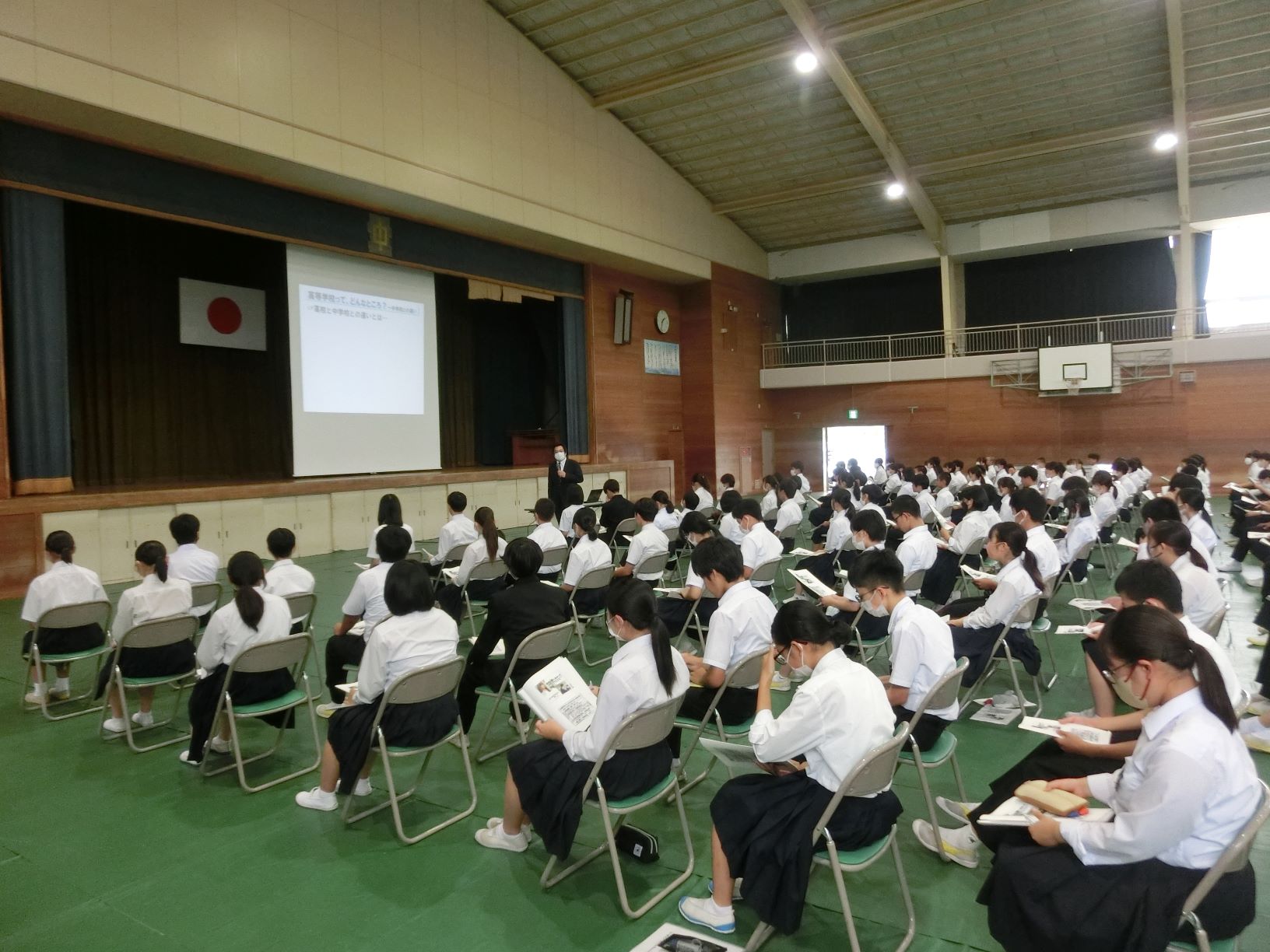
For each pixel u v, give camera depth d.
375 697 3.07
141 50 7.74
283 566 4.58
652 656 2.59
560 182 13.12
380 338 11.59
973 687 4.23
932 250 17.91
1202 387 15.77
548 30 12.31
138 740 4.07
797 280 20.06
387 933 2.45
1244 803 1.78
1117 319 17.30
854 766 2.16
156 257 10.91
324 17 9.48
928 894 2.66
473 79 11.54
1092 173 15.06
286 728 4.22
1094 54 11.86
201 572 4.85
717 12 11.66
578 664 5.43
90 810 3.29
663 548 5.88
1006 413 17.44
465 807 3.33
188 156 8.80
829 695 2.23
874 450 18.91
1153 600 2.84
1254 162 14.35
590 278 15.16
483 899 2.64
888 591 3.03
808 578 4.80
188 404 11.34
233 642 3.49
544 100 12.84
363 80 9.95
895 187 15.29
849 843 2.23
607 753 2.46
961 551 6.11
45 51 7.08
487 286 13.14
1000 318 18.58
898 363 18.44
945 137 14.25
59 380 8.01
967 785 3.47
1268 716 3.75
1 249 7.60
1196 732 1.78
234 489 9.45
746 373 18.95
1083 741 2.50
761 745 2.29
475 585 5.71
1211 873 1.72
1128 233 15.98
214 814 3.26
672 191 15.98
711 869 2.79
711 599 5.00
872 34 11.73
